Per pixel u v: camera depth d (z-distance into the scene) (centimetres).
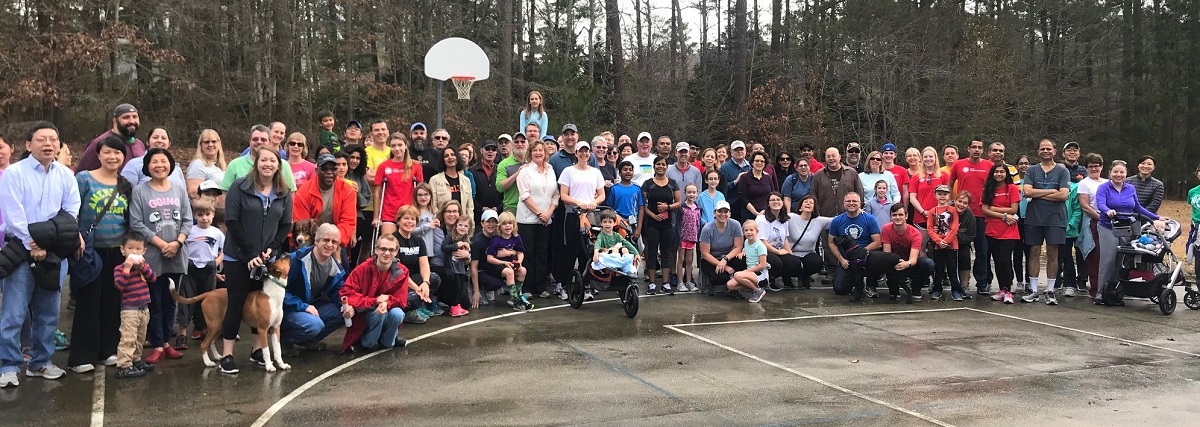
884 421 553
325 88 2497
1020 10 3638
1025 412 581
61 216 588
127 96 2220
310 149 2378
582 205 998
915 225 1163
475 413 555
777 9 3431
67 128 2138
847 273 1091
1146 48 3862
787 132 2948
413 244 850
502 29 2697
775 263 1116
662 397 602
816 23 3128
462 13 2881
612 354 739
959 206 1062
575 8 3494
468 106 2594
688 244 1109
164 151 654
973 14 3394
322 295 724
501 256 966
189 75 2333
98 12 2180
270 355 688
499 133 2588
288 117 2425
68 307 887
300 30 2486
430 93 2567
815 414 566
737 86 3189
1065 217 1055
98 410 548
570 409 568
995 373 693
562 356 728
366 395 595
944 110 3088
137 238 648
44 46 1989
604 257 921
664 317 924
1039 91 3319
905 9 3281
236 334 654
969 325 905
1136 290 1017
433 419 541
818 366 707
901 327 888
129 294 622
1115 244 1041
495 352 739
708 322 899
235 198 641
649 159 1227
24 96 1908
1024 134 3181
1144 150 3694
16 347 593
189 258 710
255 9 2419
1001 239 1063
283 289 658
